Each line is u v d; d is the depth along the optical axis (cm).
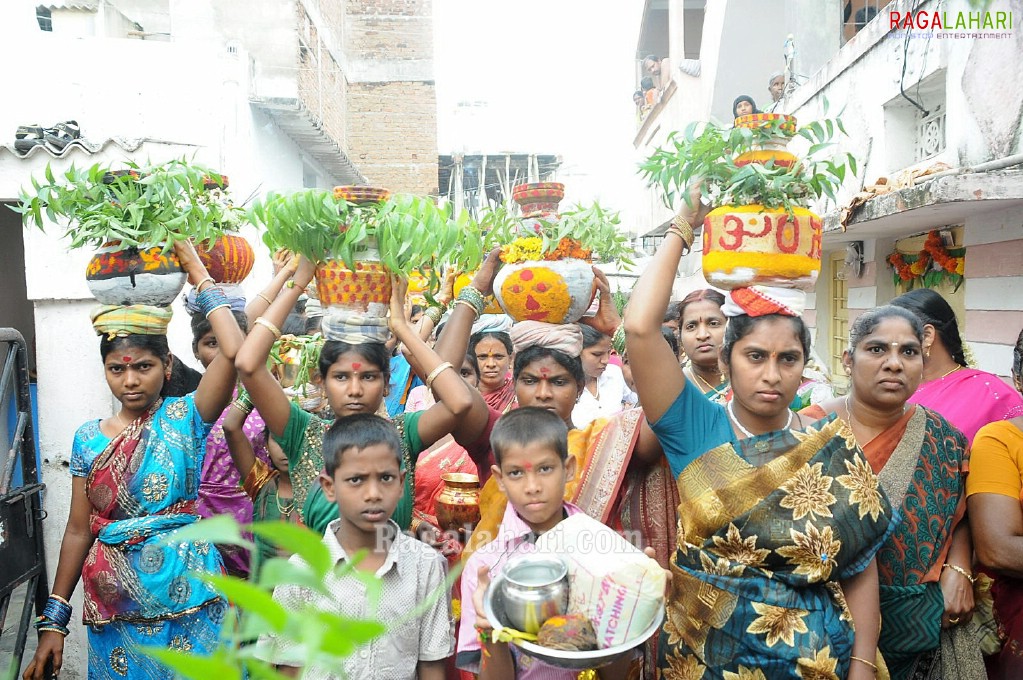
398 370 472
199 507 352
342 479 232
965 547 269
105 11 999
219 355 297
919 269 704
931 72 593
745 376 216
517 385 290
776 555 210
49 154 493
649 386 226
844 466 215
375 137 1532
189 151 611
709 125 230
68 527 311
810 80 867
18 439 377
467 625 228
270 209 265
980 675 258
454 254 277
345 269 266
